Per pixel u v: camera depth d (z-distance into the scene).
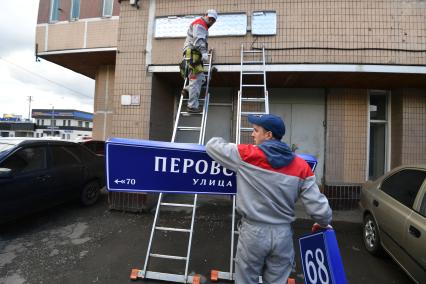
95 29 8.49
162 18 5.75
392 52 5.18
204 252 3.90
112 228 4.70
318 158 6.57
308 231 4.75
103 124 9.75
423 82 5.64
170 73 5.77
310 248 2.09
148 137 5.66
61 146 5.40
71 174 5.39
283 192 1.90
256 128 2.09
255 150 1.96
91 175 5.93
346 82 5.94
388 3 5.24
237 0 5.51
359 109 6.39
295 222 5.12
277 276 1.99
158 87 6.05
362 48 5.21
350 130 6.38
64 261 3.58
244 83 6.35
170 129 6.82
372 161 6.57
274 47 5.39
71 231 4.54
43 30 9.09
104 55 8.84
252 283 2.05
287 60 5.33
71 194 5.45
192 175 2.75
